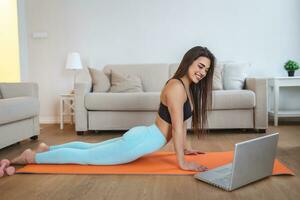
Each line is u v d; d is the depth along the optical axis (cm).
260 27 427
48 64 454
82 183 172
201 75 188
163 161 212
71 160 204
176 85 187
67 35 450
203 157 220
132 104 343
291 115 386
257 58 429
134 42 443
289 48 425
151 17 438
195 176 175
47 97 458
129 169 194
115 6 441
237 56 431
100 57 448
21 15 440
